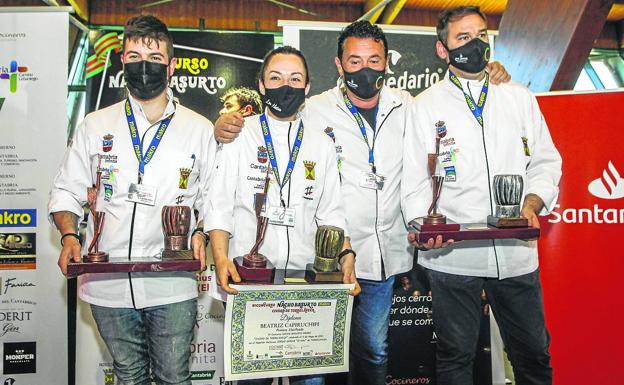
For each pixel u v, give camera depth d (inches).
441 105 89.1
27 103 106.2
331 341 75.1
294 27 113.7
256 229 80.4
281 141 84.3
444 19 87.7
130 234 77.2
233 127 80.3
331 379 95.8
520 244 85.6
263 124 84.9
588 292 109.3
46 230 107.0
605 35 257.9
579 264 109.7
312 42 114.0
